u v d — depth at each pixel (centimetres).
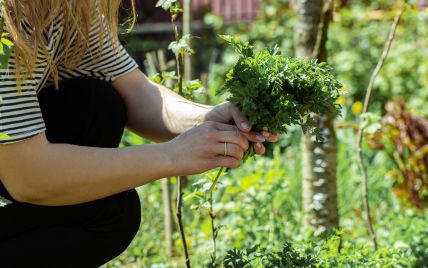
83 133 214
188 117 231
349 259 249
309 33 325
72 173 191
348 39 742
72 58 217
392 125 433
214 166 194
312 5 323
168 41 939
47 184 191
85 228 215
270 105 193
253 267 225
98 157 192
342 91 202
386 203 467
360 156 326
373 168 489
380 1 731
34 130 190
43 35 202
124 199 224
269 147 575
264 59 198
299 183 467
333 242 256
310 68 197
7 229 208
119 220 221
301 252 247
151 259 374
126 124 242
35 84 199
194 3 1012
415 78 696
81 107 213
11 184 192
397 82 693
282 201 403
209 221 365
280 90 192
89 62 226
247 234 348
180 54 249
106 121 217
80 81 219
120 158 192
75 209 212
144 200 437
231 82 197
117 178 192
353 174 488
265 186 366
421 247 306
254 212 358
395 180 470
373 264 253
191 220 419
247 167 456
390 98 692
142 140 475
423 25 728
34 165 189
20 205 206
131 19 231
